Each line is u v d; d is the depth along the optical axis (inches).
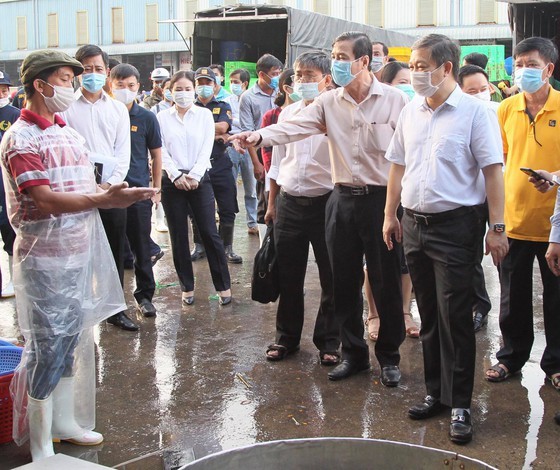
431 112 136.7
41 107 124.6
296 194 169.2
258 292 176.9
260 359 178.9
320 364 175.5
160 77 393.4
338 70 149.9
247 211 332.5
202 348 186.9
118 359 179.5
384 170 153.9
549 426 142.3
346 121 153.9
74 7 1255.5
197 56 537.6
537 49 150.3
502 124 162.6
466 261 135.3
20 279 123.6
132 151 205.9
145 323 207.5
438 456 74.7
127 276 261.6
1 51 1352.1
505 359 164.9
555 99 152.8
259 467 76.5
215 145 265.3
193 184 213.3
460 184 135.0
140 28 1194.6
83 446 135.7
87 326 127.7
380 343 163.3
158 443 136.9
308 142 167.2
